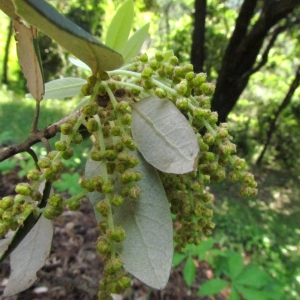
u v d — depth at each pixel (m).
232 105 0.81
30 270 0.12
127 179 0.11
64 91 0.16
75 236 0.51
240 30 0.77
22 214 0.11
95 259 0.46
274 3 0.69
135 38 0.16
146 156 0.12
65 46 0.10
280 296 0.31
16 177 0.62
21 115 1.23
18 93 1.73
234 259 0.33
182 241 0.13
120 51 0.15
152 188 0.12
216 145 0.12
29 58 0.13
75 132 0.11
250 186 0.12
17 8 0.08
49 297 0.35
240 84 0.78
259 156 1.32
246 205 0.86
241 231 0.71
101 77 0.11
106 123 0.12
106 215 0.11
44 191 0.12
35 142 0.13
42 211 0.11
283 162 1.37
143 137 0.12
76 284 0.31
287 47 1.54
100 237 0.11
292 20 0.91
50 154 0.11
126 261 0.11
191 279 0.35
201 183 0.13
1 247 0.13
